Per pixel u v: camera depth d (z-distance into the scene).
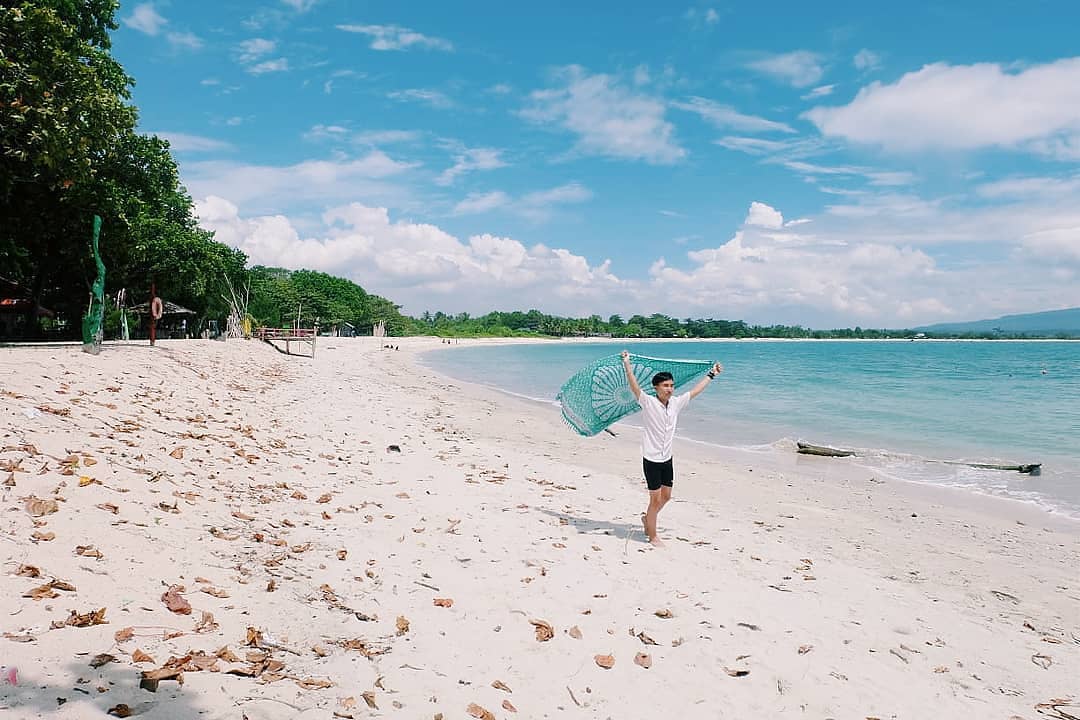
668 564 7.09
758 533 8.79
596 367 8.31
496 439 16.05
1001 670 5.25
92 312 16.98
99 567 4.63
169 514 6.18
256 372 26.59
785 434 19.02
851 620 5.99
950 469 14.18
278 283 105.94
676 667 4.84
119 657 3.61
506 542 7.38
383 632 4.86
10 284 29.94
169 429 9.98
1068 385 37.03
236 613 4.62
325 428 14.34
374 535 7.12
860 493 11.82
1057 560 8.23
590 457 14.27
